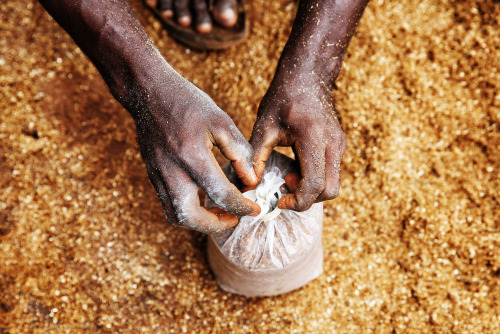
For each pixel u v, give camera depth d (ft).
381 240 3.83
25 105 4.02
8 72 4.08
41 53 4.13
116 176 3.94
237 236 3.25
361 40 4.09
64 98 4.05
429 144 3.94
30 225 3.84
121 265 3.81
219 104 4.07
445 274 3.74
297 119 3.07
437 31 4.11
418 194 3.85
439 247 3.78
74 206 3.89
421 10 4.15
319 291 3.76
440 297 3.71
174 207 2.92
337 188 3.08
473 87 4.01
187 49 4.20
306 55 3.12
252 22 4.23
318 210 3.34
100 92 4.07
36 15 4.18
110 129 4.01
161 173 2.93
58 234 3.84
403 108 4.00
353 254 3.82
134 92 3.00
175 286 3.78
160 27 4.22
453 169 3.90
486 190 3.85
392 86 4.03
